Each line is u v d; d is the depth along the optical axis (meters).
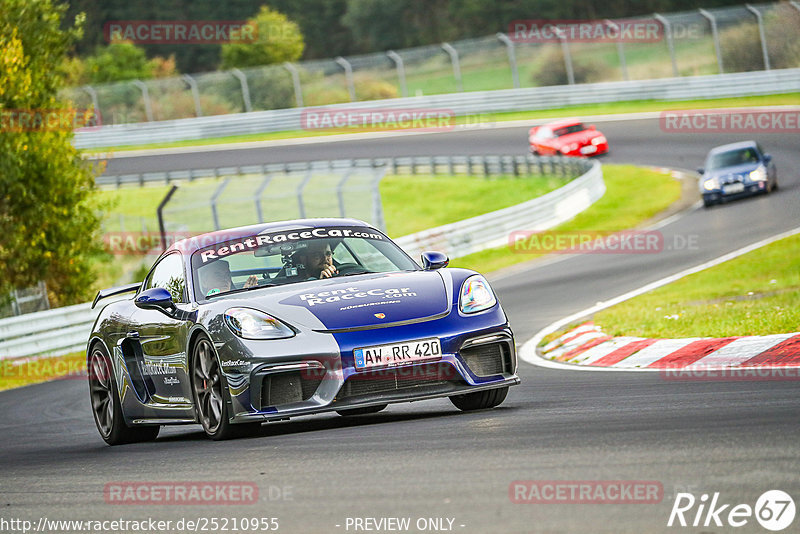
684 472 13.70
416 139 159.50
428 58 185.88
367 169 101.94
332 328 20.97
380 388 20.94
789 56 154.12
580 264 69.44
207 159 164.00
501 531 11.77
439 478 14.87
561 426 18.75
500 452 16.42
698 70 168.12
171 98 188.38
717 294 43.69
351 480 15.49
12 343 60.94
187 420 23.88
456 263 81.56
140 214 134.75
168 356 24.05
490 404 23.28
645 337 33.66
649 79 167.88
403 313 21.47
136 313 26.14
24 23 78.38
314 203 127.75
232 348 21.11
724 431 16.47
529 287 61.53
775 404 19.16
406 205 124.44
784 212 76.69
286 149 164.62
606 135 140.88
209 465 18.61
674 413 19.22
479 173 134.50
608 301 48.97
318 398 20.59
